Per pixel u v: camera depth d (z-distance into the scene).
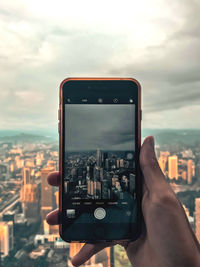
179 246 0.15
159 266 0.16
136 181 0.18
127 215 0.18
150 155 0.18
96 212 0.18
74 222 0.18
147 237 0.18
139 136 0.19
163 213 0.15
